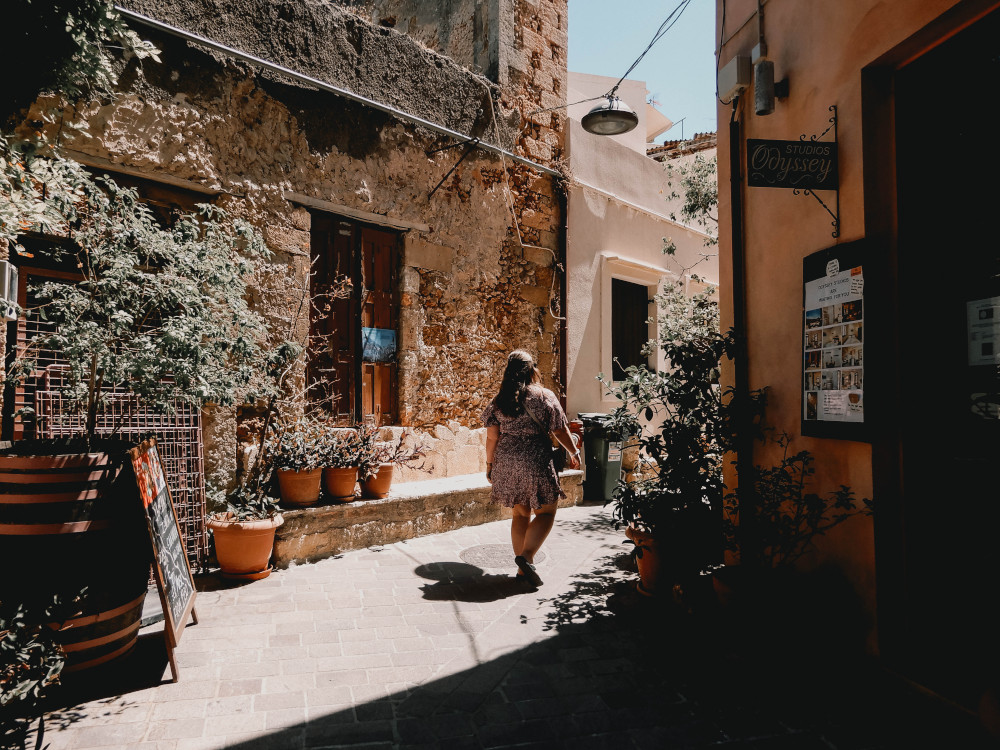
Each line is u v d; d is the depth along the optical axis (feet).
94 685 9.70
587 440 25.85
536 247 25.53
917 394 10.32
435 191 21.71
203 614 12.59
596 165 28.91
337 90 18.17
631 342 31.60
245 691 9.62
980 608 9.16
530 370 15.37
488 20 25.16
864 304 10.47
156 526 10.43
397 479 20.66
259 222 16.80
